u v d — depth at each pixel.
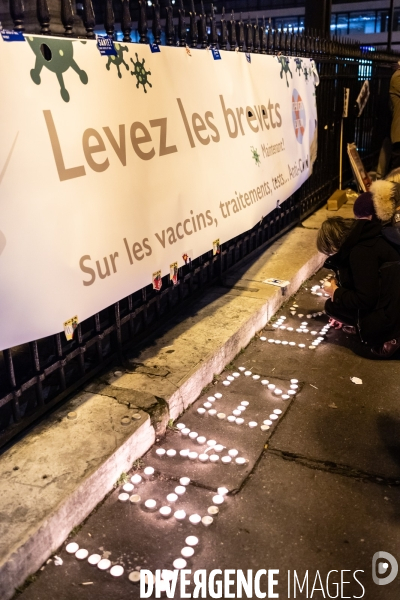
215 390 3.90
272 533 2.63
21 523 2.40
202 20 4.39
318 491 2.90
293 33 6.36
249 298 4.94
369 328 4.09
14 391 2.92
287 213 6.79
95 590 2.35
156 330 4.33
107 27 3.39
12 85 2.49
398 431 3.41
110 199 3.15
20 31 2.59
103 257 3.13
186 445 3.28
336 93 8.48
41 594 2.32
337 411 3.64
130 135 3.31
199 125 4.11
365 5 44.84
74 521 2.63
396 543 2.56
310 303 5.42
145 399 3.35
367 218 4.23
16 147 2.52
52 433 3.03
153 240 3.59
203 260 4.86
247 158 4.90
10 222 2.52
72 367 3.73
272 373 4.14
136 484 2.96
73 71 2.84
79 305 2.98
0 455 2.85
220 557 2.50
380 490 2.90
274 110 5.56
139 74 3.40
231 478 3.01
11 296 2.58
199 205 4.12
